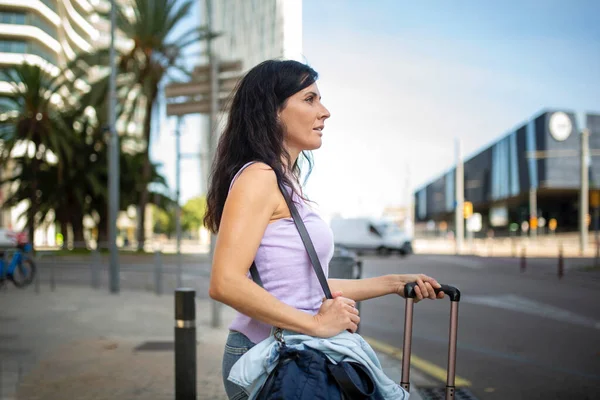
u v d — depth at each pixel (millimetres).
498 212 94000
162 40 25578
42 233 36156
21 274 12078
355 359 1353
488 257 29812
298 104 1512
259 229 1335
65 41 69438
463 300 10883
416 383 4879
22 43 58562
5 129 30062
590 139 64000
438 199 105875
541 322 8320
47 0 59906
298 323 1320
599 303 10469
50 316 8164
